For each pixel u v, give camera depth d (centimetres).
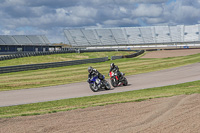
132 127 653
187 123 657
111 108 895
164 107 852
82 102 1078
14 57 4416
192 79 1794
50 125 709
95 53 6034
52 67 3192
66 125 702
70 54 5597
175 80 1777
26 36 8919
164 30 10744
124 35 10819
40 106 1038
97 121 729
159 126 646
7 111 964
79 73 2445
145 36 10681
